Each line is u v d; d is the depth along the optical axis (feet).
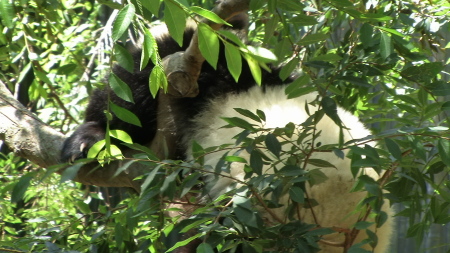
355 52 16.57
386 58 15.58
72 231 16.37
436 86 15.15
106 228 15.87
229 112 19.08
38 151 19.42
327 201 16.47
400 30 19.38
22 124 19.76
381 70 15.75
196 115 19.86
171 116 19.74
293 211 13.94
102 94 21.66
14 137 19.60
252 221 12.41
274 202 13.51
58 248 14.21
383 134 13.46
